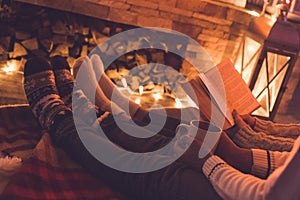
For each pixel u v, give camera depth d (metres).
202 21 2.32
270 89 2.04
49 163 1.10
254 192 0.92
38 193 0.99
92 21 2.28
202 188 1.01
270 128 1.39
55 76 1.39
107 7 2.23
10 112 1.39
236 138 1.30
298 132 1.34
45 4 2.17
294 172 0.83
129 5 2.24
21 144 1.24
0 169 1.07
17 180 1.00
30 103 1.27
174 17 2.30
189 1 2.25
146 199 1.05
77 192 1.05
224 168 1.00
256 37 2.13
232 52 2.44
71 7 2.20
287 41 1.94
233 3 2.37
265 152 1.10
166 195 1.01
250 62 2.14
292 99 2.48
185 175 1.02
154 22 2.30
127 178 1.05
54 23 2.24
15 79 2.34
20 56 2.29
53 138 1.18
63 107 1.20
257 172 1.08
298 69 2.40
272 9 2.30
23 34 2.22
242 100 1.51
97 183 1.11
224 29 2.35
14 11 2.16
